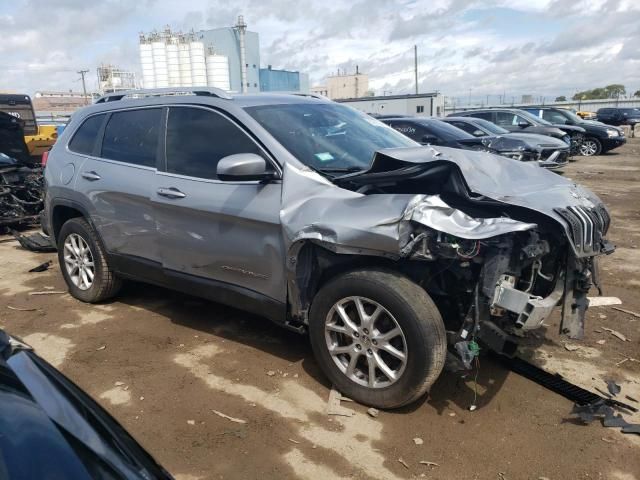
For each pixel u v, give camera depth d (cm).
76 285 518
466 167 355
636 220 859
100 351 413
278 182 353
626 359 391
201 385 362
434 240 289
